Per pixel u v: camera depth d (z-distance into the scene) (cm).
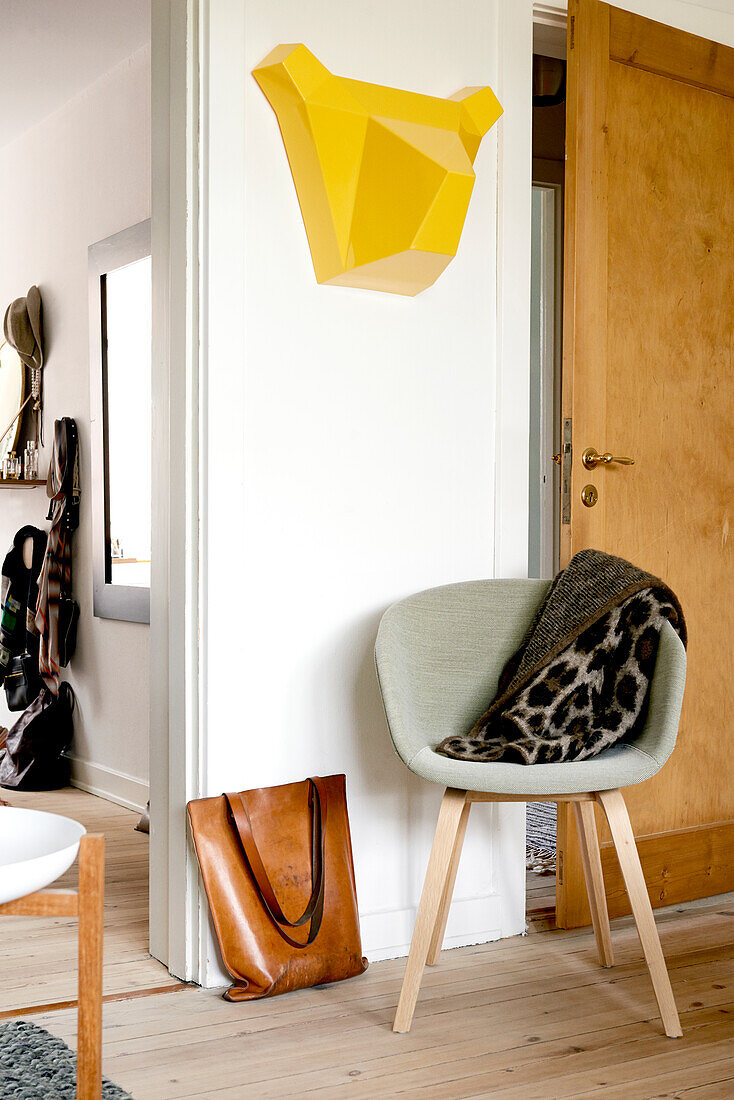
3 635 449
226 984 223
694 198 281
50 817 110
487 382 257
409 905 246
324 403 235
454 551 253
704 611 284
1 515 504
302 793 229
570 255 257
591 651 220
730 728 290
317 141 222
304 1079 180
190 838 222
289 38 229
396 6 242
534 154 422
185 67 221
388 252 231
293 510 232
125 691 400
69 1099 166
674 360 277
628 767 198
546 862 321
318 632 235
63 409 444
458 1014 208
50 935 255
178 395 225
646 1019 206
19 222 485
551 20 272
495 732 221
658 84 273
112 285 402
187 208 221
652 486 272
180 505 225
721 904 284
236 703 225
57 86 426
